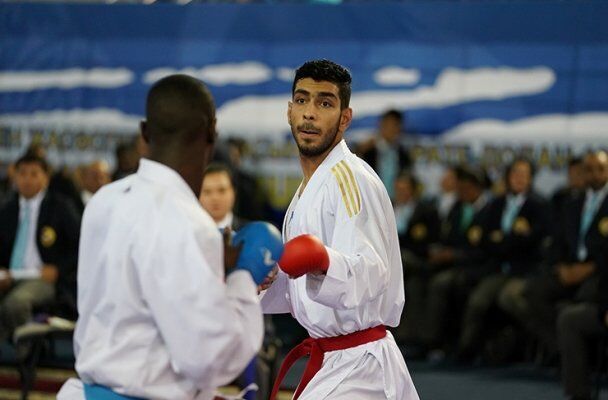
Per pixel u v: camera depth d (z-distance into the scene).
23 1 11.58
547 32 10.50
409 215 10.23
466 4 10.68
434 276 10.13
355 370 3.92
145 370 2.86
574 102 10.44
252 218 10.21
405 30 10.83
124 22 11.40
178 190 2.94
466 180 10.21
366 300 3.66
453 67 10.72
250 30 11.16
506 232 9.77
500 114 10.62
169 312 2.78
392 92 10.84
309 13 11.02
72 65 11.50
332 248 3.81
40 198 8.45
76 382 3.01
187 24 11.28
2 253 8.50
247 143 11.12
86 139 11.46
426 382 8.65
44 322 7.47
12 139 11.59
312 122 3.97
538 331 9.09
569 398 7.77
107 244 2.91
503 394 8.15
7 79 11.61
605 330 7.67
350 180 3.85
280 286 4.12
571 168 9.63
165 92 2.97
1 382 7.82
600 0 10.37
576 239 8.85
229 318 2.78
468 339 9.62
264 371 6.69
